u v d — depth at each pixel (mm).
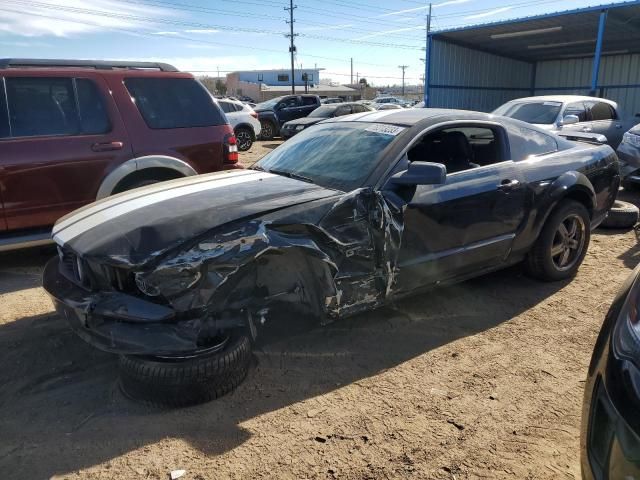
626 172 8141
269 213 2945
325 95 75125
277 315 3115
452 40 19500
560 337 3684
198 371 2773
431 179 3256
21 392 3066
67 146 4867
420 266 3580
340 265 3203
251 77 83188
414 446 2572
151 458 2494
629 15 15516
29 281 4836
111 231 2928
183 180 3834
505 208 4035
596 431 1776
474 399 2955
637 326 1775
